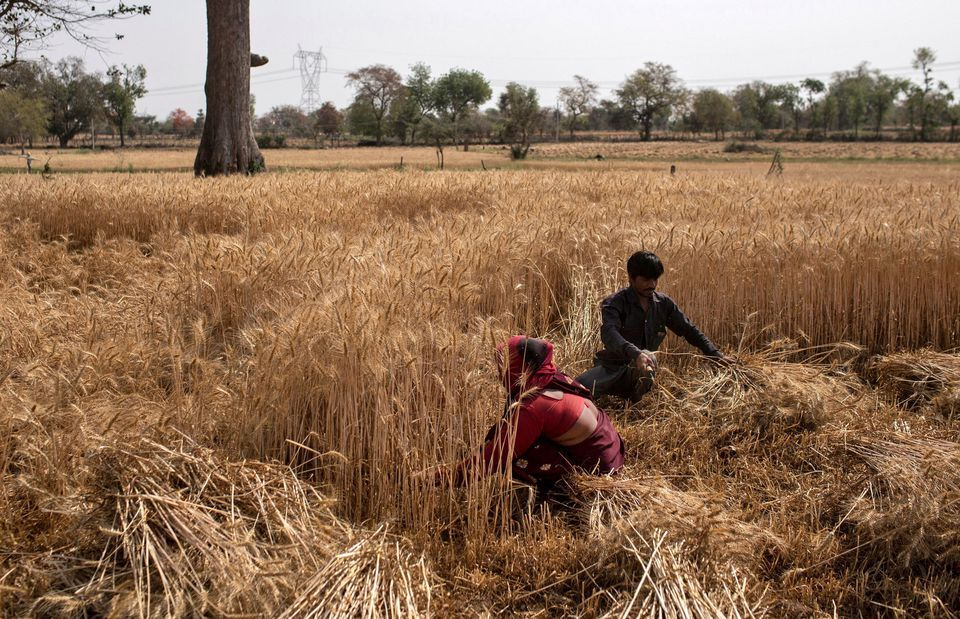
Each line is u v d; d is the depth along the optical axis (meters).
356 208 11.08
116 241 9.38
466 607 3.41
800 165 62.72
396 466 3.97
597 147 110.38
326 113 136.62
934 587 3.58
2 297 6.21
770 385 5.30
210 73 23.33
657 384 5.82
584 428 4.17
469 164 57.97
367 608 2.99
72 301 6.36
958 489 3.91
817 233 7.29
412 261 5.40
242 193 12.12
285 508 3.52
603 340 5.19
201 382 4.23
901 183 20.67
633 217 10.16
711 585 3.31
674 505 3.67
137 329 5.65
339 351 4.02
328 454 3.99
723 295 6.73
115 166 47.91
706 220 9.12
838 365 6.50
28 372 4.27
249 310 6.14
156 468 3.51
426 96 145.75
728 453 4.96
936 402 5.58
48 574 3.14
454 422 4.07
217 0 22.73
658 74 139.88
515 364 4.15
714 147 109.06
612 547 3.51
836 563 3.80
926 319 6.95
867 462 4.48
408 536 3.78
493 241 6.80
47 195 11.56
